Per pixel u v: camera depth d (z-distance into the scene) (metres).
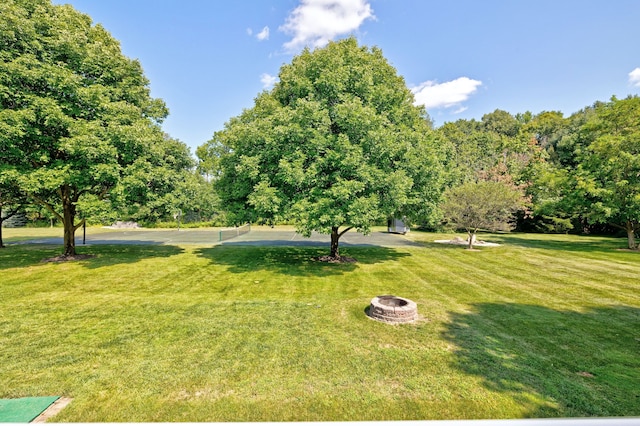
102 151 10.53
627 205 16.14
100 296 8.05
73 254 13.77
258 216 11.33
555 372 4.29
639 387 3.92
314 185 10.38
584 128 19.58
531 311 6.99
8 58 10.15
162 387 3.87
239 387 3.88
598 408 3.47
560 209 20.09
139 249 16.61
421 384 3.97
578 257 14.52
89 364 4.45
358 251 16.22
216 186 13.81
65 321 6.20
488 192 17.03
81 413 3.33
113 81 13.20
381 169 10.35
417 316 6.57
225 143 13.23
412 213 13.34
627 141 16.45
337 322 6.22
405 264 12.71
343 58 12.42
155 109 15.03
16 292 8.38
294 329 5.84
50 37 11.32
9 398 3.61
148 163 11.91
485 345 5.18
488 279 10.23
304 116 10.27
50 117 10.08
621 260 13.74
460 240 20.67
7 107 10.34
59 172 10.32
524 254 15.36
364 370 4.32
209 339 5.36
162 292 8.51
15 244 18.70
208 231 30.95
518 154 34.94
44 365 4.41
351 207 9.20
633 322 6.30
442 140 15.91
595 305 7.47
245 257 14.23
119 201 11.28
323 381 4.04
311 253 15.40
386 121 11.13
